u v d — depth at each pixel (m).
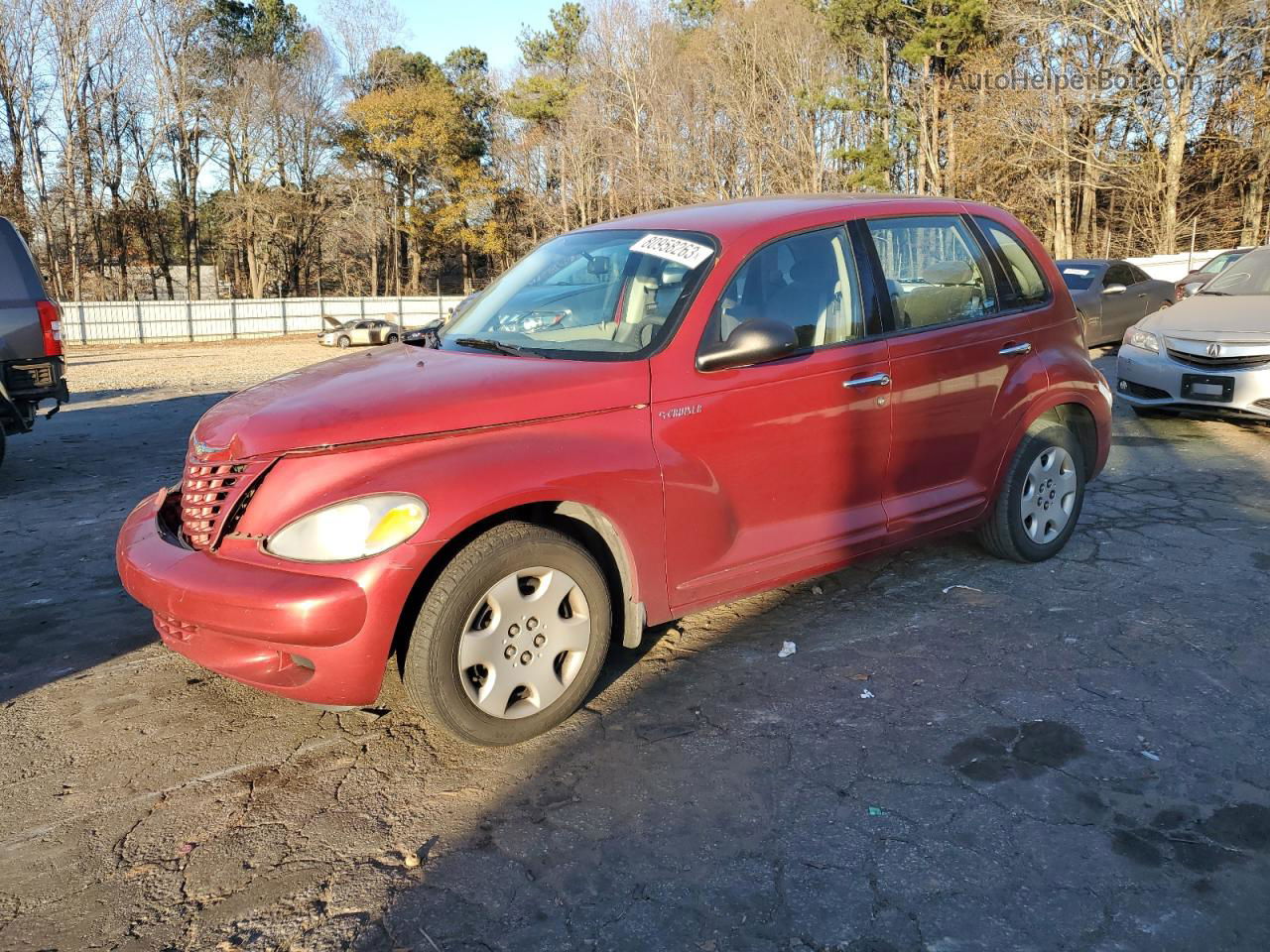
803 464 3.76
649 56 48.25
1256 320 7.59
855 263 3.97
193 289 57.53
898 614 4.23
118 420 11.49
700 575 3.55
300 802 2.95
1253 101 31.53
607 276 3.85
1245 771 2.93
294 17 66.19
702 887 2.49
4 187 45.56
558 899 2.46
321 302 48.16
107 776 3.12
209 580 2.91
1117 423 8.59
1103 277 14.14
